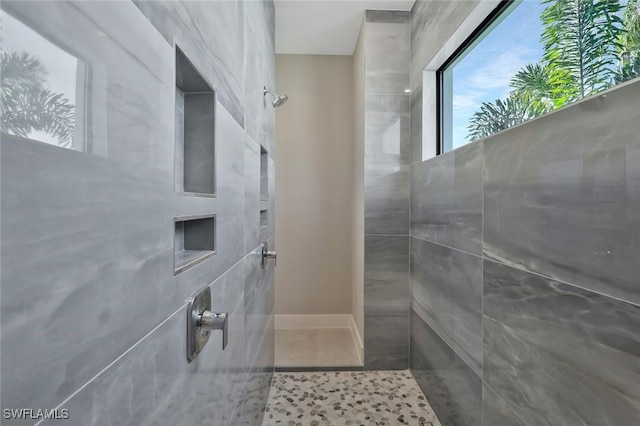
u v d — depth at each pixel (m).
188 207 0.58
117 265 0.37
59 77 0.28
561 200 0.79
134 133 0.40
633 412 0.61
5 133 0.23
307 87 2.81
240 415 1.03
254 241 1.26
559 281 0.80
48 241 0.27
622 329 0.63
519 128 0.96
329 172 2.83
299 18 2.24
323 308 2.85
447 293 1.51
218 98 0.76
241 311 1.03
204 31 0.66
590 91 0.82
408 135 2.15
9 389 0.24
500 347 1.07
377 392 1.88
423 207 1.88
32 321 0.26
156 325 0.47
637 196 0.60
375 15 2.13
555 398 0.81
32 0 0.26
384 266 2.15
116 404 0.37
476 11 1.27
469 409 1.29
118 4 0.37
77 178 0.30
